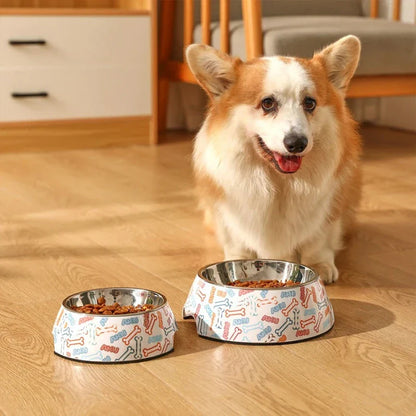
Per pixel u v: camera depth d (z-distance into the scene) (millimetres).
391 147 3822
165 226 2416
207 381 1307
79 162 3494
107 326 1373
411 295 1775
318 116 1812
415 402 1226
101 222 2463
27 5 4152
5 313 1660
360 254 2117
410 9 4227
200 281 1549
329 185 1905
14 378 1326
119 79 3873
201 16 3871
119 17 3801
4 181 3074
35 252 2135
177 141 4090
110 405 1225
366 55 3293
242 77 1847
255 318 1455
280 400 1234
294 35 3178
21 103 3709
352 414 1185
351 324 1578
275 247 1939
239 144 1853
